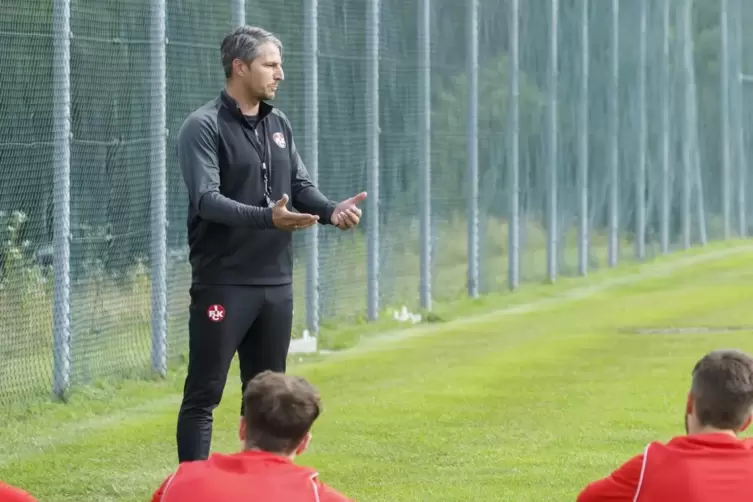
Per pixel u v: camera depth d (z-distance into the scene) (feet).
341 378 115.34
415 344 139.54
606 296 191.72
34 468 79.92
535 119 204.85
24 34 100.58
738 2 303.89
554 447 85.76
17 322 102.63
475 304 177.06
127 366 111.65
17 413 96.07
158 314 113.60
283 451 40.60
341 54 149.69
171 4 118.42
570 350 133.39
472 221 182.39
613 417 96.22
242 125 61.67
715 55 294.25
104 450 85.40
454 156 178.81
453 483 75.56
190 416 61.67
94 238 108.47
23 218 102.06
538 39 205.57
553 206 209.36
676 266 243.40
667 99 263.08
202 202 59.21
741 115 309.22
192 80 121.39
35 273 103.40
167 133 116.16
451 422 94.27
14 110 100.53
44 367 104.47
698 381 42.78
